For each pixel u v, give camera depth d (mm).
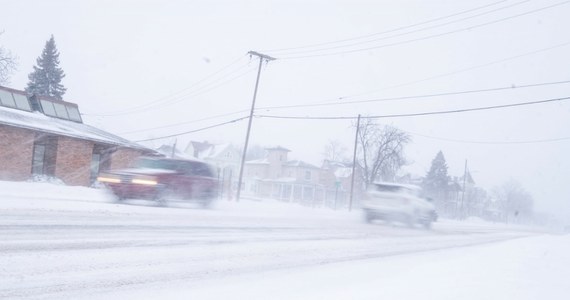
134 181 16797
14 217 10195
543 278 7430
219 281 6754
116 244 8414
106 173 17297
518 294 6188
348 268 8555
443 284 6688
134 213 13312
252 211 20703
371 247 11844
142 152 32594
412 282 6859
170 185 17688
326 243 11594
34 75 55375
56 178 27328
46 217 10648
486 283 6789
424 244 13828
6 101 29500
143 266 7129
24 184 21516
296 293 6219
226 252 8898
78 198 17516
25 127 25453
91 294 5594
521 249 11227
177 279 6629
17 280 5785
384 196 19594
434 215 21125
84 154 28875
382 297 5867
